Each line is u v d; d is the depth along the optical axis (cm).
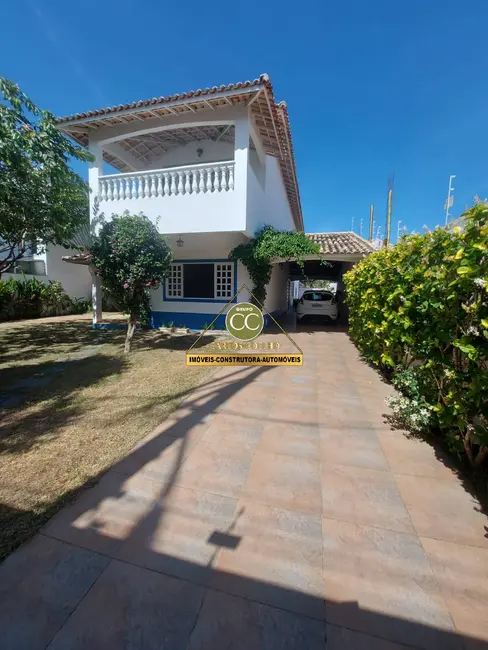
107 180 980
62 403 460
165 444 347
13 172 710
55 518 237
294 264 1872
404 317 394
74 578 189
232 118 855
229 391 514
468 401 273
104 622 165
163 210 930
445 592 182
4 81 627
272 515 243
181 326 1173
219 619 166
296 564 200
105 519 237
